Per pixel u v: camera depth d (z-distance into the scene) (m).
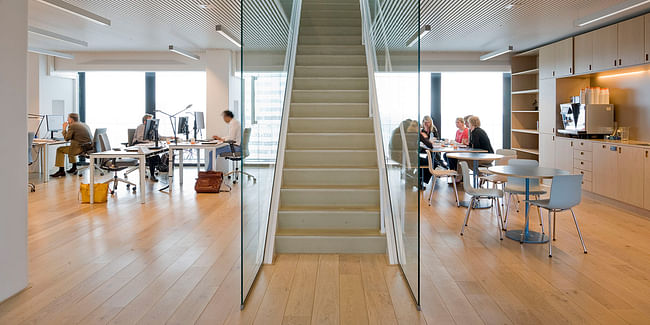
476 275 3.76
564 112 8.03
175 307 3.13
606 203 6.88
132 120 11.95
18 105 3.36
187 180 9.41
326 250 4.39
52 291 3.41
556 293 3.37
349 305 3.19
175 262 4.09
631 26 6.42
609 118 7.40
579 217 5.95
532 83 10.11
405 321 2.93
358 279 3.70
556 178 4.28
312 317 3.00
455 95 11.31
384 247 4.38
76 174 10.09
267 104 4.05
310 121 5.64
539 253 4.38
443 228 5.37
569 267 3.96
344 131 5.64
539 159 9.06
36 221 5.66
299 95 6.05
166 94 11.85
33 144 8.95
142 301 3.23
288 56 5.70
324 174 5.01
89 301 3.22
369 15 6.02
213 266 3.98
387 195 4.58
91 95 11.88
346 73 6.37
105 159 8.16
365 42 6.57
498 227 5.13
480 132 8.06
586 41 7.50
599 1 6.07
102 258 4.20
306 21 7.35
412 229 3.38
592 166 7.19
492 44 9.35
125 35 8.70
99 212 6.20
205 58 10.88
